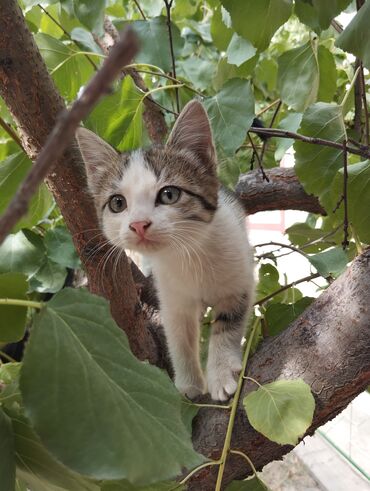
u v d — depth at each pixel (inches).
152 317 18.1
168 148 16.0
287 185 18.8
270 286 18.4
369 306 12.9
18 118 13.3
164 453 9.0
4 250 17.8
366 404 21.9
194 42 22.2
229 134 15.5
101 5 15.1
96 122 15.8
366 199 14.0
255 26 13.9
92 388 8.9
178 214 15.4
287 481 22.6
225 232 16.2
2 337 11.1
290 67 16.3
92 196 15.0
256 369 13.9
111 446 8.5
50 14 19.0
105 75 4.2
